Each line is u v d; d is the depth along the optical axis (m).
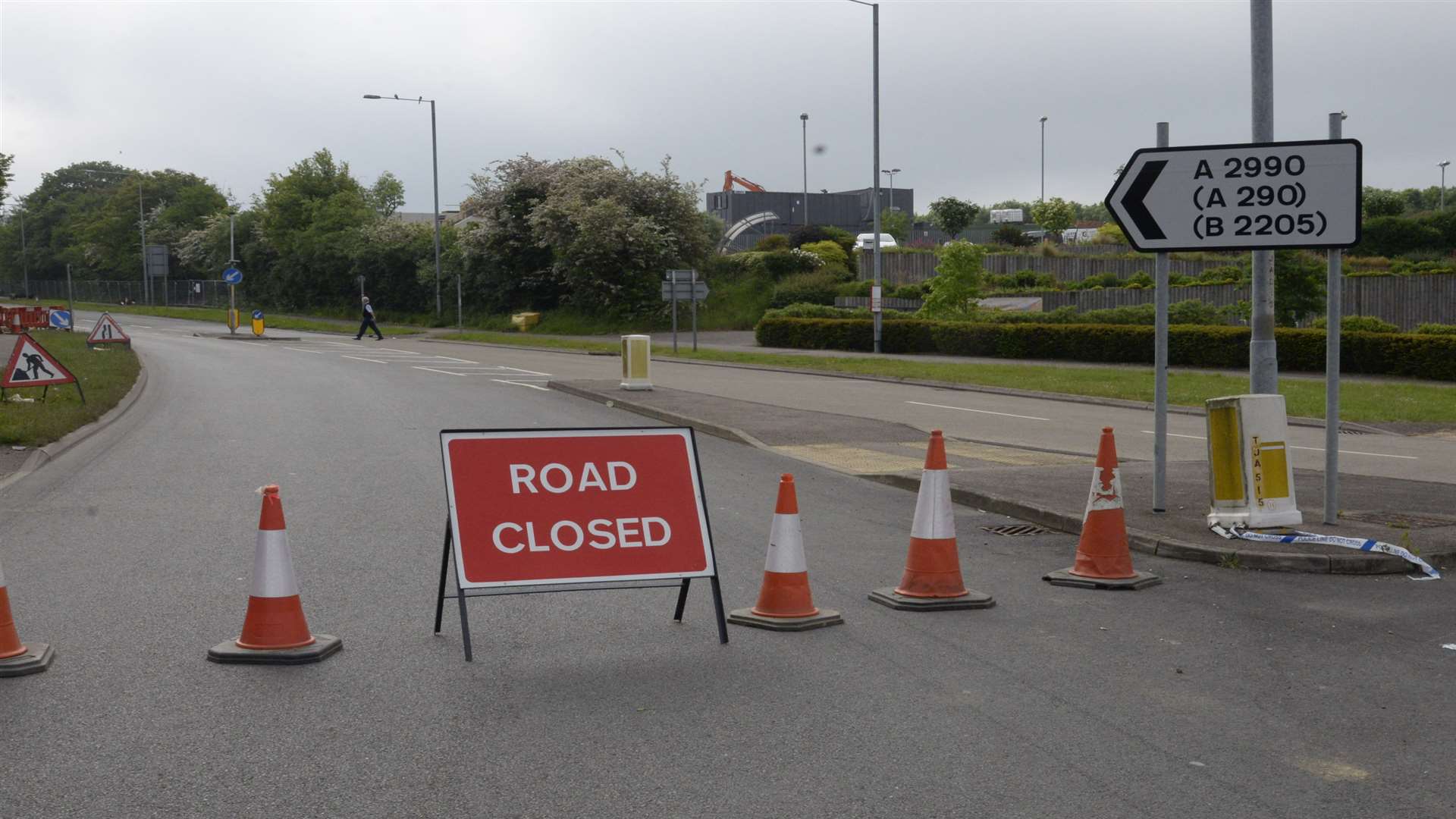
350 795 4.45
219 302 78.06
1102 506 8.07
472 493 6.54
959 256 41.09
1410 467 14.24
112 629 6.74
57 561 8.54
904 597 7.45
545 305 55.41
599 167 54.88
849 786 4.56
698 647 6.48
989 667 6.15
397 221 65.50
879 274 35.78
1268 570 8.47
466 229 57.69
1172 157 9.69
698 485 6.90
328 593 7.62
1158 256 9.88
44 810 4.29
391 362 33.47
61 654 6.27
